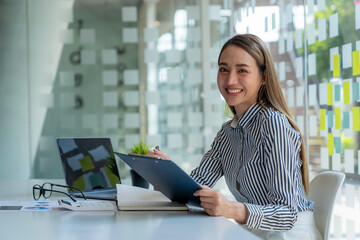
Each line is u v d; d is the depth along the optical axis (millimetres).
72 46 4348
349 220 2402
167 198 1637
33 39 4344
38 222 1270
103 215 1381
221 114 4355
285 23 3285
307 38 2939
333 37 2605
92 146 2082
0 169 4352
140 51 4344
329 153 2645
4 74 4344
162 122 4359
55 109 4344
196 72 4355
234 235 1082
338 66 2539
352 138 2395
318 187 1695
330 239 2516
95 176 2037
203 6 4324
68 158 1975
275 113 1561
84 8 4344
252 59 1607
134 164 1490
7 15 4344
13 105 4348
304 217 1562
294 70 3178
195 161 4355
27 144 4352
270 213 1403
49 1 4348
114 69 4348
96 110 4352
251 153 1591
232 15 4195
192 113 4355
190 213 1412
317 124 2811
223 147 1796
